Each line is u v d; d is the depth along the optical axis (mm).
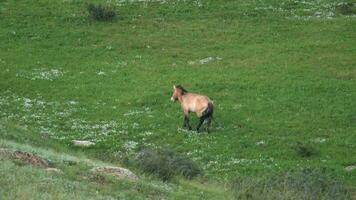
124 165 42688
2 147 37312
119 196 31500
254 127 61469
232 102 68188
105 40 90062
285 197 38438
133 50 86625
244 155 54844
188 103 60750
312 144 57250
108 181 34094
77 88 73188
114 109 66750
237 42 88875
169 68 79688
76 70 79500
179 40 90062
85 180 33312
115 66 80875
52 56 84250
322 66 79250
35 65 80812
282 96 69438
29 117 63625
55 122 62594
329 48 85750
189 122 63281
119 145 56500
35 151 39688
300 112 65125
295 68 78500
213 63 81250
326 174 48094
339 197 40938
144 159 42781
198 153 55000
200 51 85875
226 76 76062
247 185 40625
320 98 68688
